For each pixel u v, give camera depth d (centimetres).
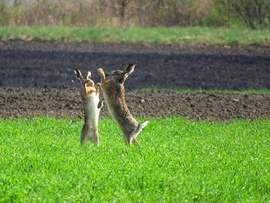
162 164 3303
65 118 5041
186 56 9144
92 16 12088
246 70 8200
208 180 3017
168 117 5216
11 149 3572
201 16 12762
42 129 4391
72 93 6244
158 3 12600
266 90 6938
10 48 9438
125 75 3866
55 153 3506
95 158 3384
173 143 3962
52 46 9775
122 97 3869
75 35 10456
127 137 3834
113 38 10456
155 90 6656
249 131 4625
